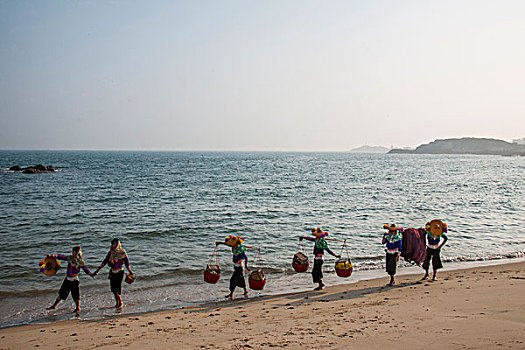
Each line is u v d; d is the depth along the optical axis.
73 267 9.02
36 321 8.40
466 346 5.46
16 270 12.53
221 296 10.11
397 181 53.69
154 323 7.73
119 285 9.36
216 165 109.69
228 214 24.56
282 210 26.30
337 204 29.41
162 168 90.50
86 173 69.19
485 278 10.48
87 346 6.38
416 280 10.97
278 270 12.70
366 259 14.15
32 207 27.34
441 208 27.17
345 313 7.68
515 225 20.69
